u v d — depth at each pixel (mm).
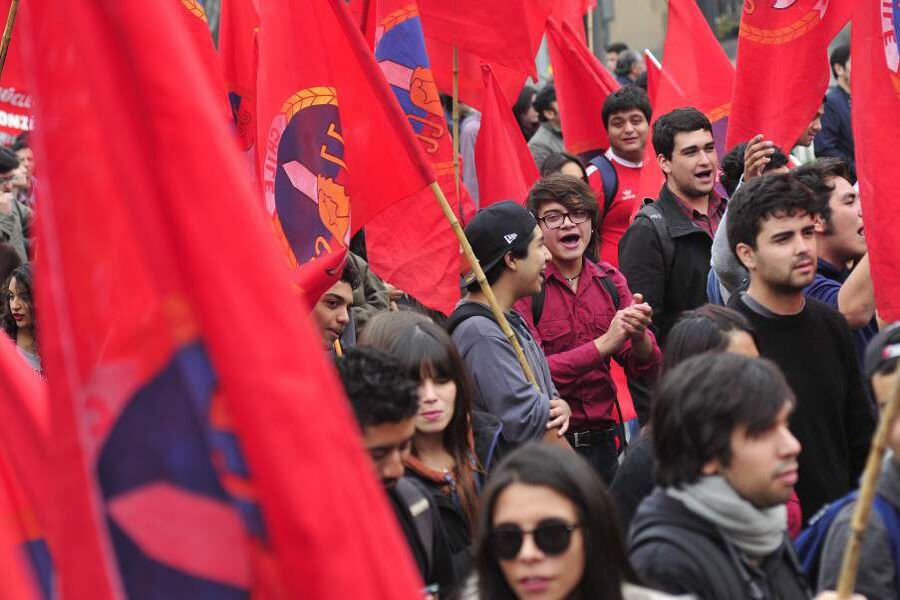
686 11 21500
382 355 9523
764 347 12484
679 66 21516
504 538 8055
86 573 5215
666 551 8484
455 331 13898
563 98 24344
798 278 12375
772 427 8445
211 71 15266
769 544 8648
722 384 8469
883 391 9086
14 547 6039
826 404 12406
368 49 13656
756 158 16109
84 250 5207
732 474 8469
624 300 17141
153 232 5098
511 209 14438
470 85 20656
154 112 5047
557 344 16406
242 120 16875
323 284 13461
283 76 13609
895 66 13367
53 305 5273
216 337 5027
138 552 5180
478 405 13578
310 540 4957
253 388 4992
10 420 6375
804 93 16953
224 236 5043
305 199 13617
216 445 5125
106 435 5199
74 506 5234
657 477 8859
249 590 5137
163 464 5176
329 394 5086
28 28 5230
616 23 43562
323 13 13656
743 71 17203
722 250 14953
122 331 5180
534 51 19578
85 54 5078
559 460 8133
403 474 10383
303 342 5074
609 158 21672
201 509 5172
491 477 8289
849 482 12625
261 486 4996
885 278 13344
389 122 13820
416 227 15188
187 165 5039
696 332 10867
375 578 5070
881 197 13359
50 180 5219
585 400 15797
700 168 17812
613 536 8141
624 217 21234
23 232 20500
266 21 13664
